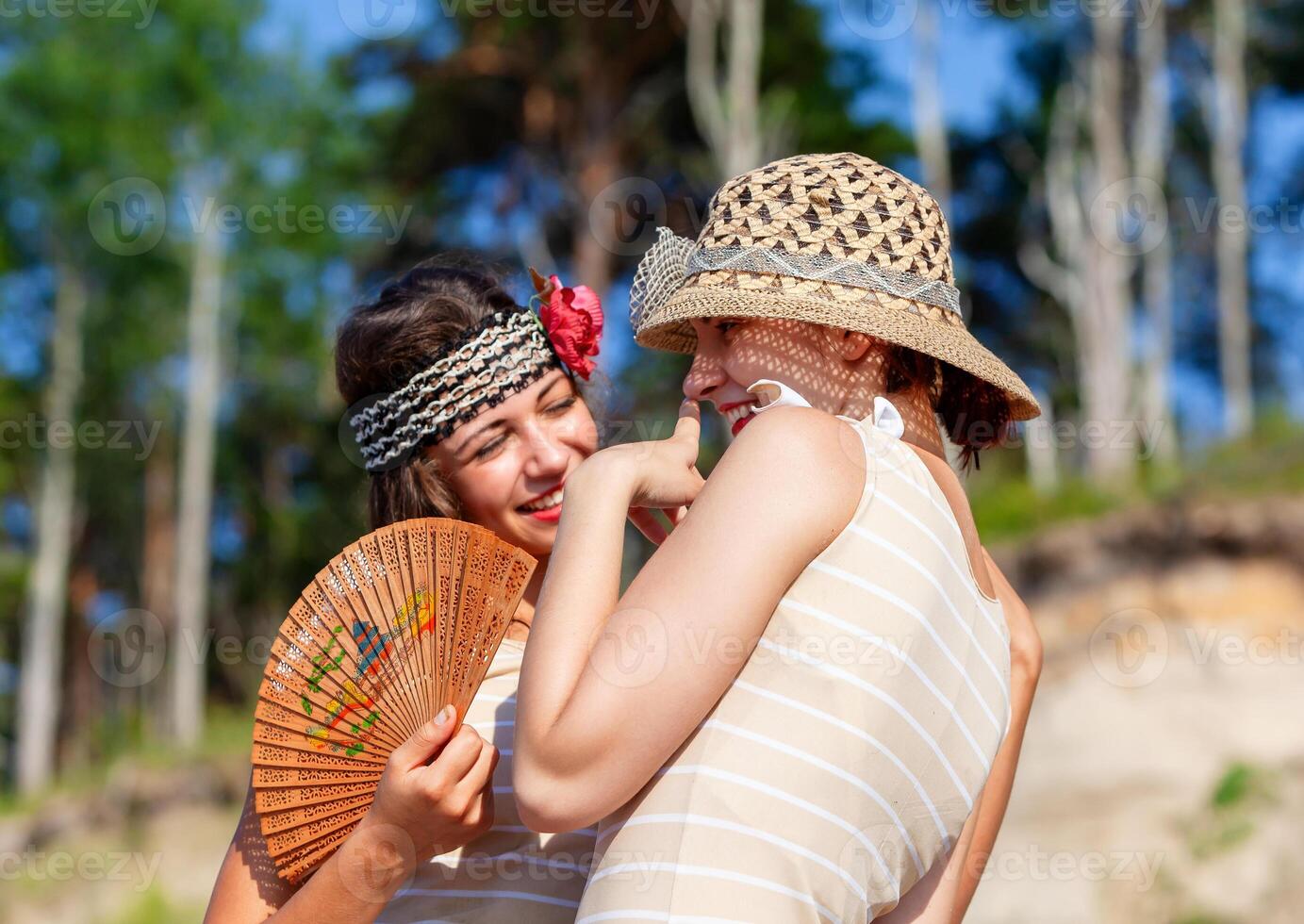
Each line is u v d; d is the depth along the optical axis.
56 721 28.83
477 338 2.29
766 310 1.69
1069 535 11.82
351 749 1.91
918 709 1.63
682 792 1.55
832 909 1.56
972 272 26.62
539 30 21.81
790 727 1.56
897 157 23.20
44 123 21.19
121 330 23.72
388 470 2.36
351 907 1.79
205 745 17.16
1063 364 25.14
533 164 22.56
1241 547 10.91
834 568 1.60
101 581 29.52
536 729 1.55
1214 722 9.59
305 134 22.38
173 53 21.33
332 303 23.61
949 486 1.85
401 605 1.93
